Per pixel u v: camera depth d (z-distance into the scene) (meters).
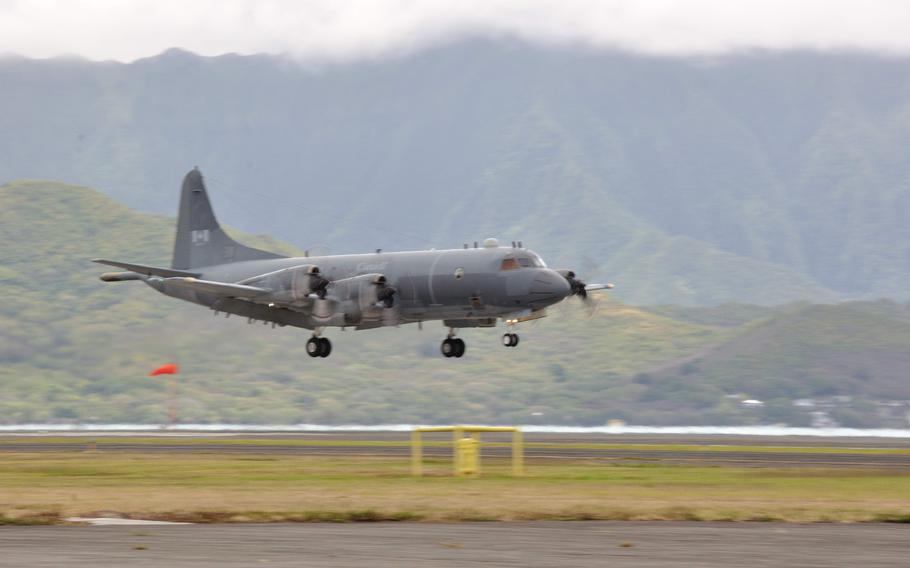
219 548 74.69
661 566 66.50
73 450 194.50
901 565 67.06
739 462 159.00
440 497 108.31
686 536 80.62
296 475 137.62
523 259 187.25
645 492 113.69
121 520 93.88
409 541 78.06
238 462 161.12
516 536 80.88
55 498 110.06
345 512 96.44
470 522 91.56
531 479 130.38
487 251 190.00
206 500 106.62
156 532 84.25
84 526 89.69
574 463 156.00
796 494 111.69
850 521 91.25
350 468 148.38
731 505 100.94
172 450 192.50
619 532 83.06
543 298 183.25
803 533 82.44
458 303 189.88
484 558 69.69
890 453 180.62
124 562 68.50
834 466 151.62
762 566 66.62
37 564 67.75
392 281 194.38
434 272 190.88
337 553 72.19
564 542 77.25
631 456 171.00
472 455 136.50
